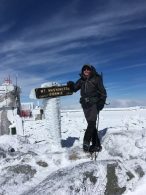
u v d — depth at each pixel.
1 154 3.40
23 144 4.06
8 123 6.55
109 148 3.33
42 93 3.63
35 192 2.43
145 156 2.99
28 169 3.01
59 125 3.72
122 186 2.52
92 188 2.45
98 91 3.23
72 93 3.63
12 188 2.76
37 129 7.67
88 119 3.26
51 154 3.29
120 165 2.63
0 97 6.62
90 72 3.26
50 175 2.69
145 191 2.50
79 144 3.85
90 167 2.54
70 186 2.41
